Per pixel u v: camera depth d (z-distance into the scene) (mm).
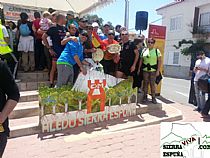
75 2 9000
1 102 2109
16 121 4598
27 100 5391
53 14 6109
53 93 4414
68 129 4660
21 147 3807
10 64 5684
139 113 5926
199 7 23328
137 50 5941
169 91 11852
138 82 6281
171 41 26672
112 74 6168
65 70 4902
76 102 4770
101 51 5355
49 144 3963
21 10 9062
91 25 5762
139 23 7305
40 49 6617
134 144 4129
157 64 6258
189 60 23906
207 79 6109
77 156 3594
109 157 3621
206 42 22641
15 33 6660
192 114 6453
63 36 5406
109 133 4578
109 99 5273
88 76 4891
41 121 4379
